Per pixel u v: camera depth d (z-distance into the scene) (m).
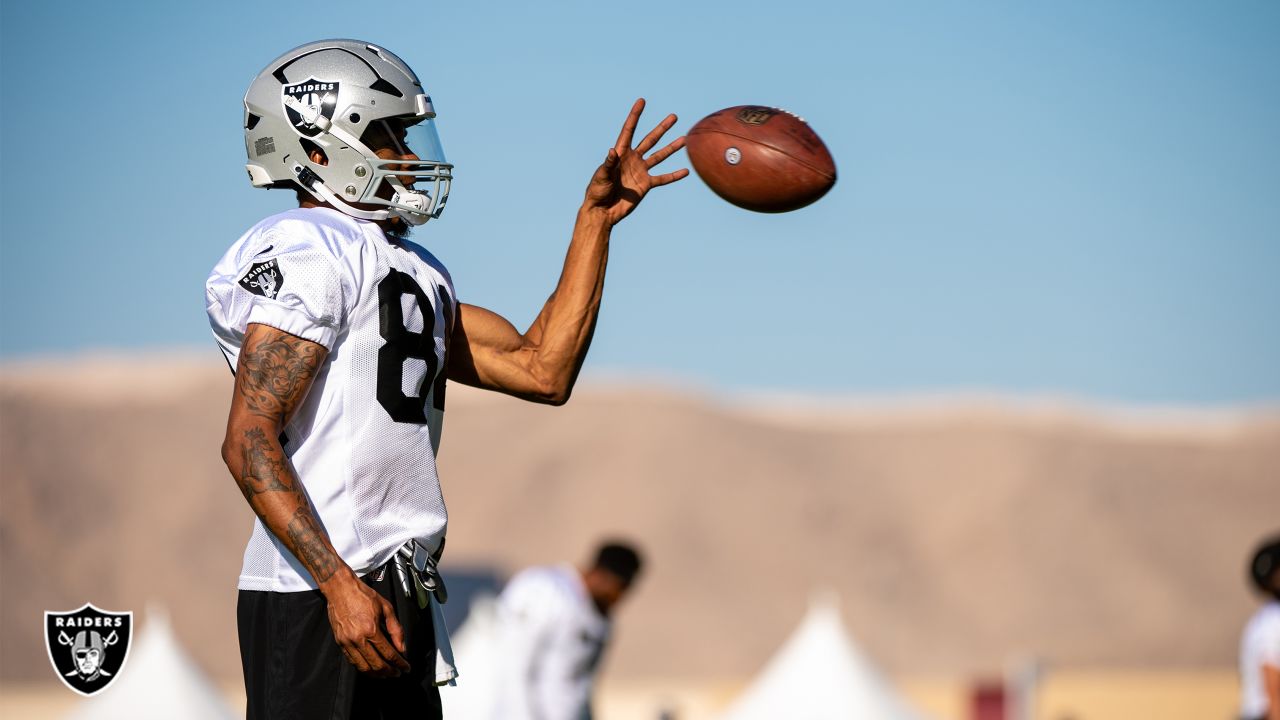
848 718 41.03
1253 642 31.42
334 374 12.05
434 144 13.35
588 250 14.37
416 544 12.12
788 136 15.02
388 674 11.45
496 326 14.14
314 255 11.99
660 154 15.09
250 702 12.12
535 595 30.89
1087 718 86.88
